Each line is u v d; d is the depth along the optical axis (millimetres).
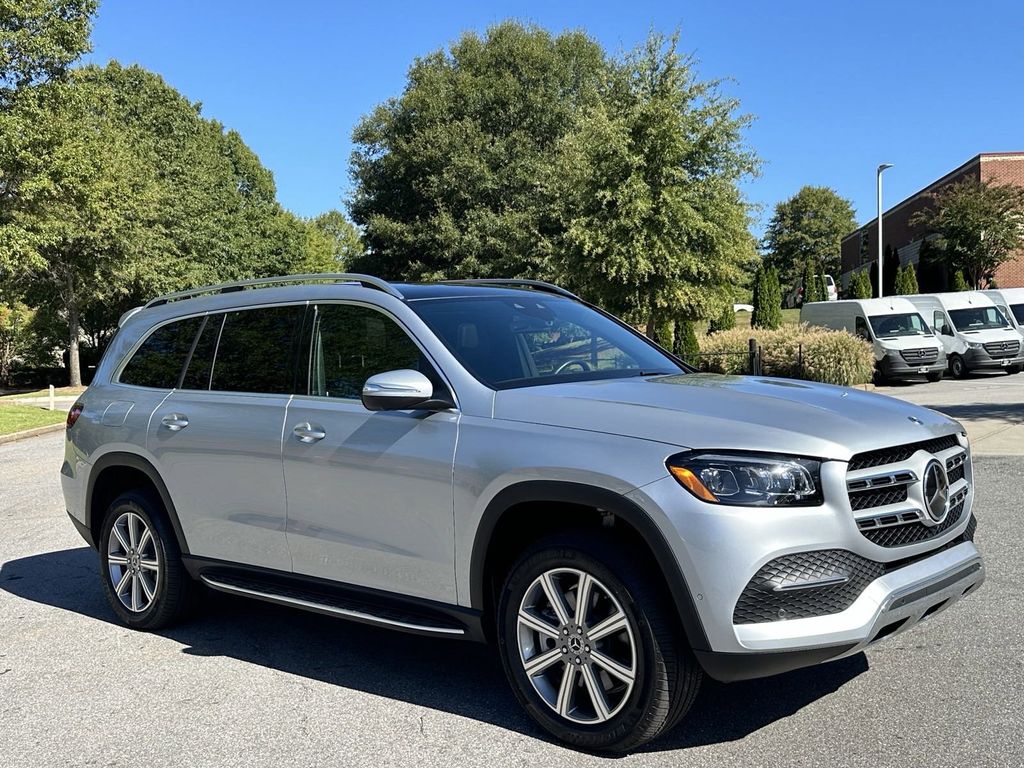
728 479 3029
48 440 17438
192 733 3674
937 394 18344
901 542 3223
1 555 7121
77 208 28922
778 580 2982
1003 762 3100
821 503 3051
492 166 43875
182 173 42844
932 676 3900
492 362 3932
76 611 5543
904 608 3145
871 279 49531
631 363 4363
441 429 3695
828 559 3047
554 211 32875
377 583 3934
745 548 2959
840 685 3854
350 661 4492
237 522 4484
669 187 21031
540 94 44688
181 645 4816
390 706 3881
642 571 3174
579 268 22234
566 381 3920
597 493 3184
